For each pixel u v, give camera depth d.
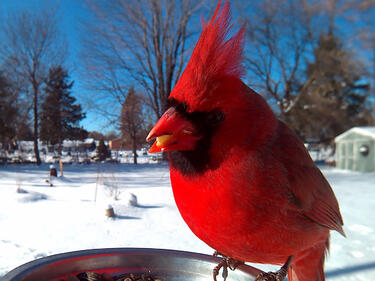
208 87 0.13
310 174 0.18
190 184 0.14
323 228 0.19
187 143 0.13
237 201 0.14
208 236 0.16
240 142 0.14
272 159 0.15
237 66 0.14
